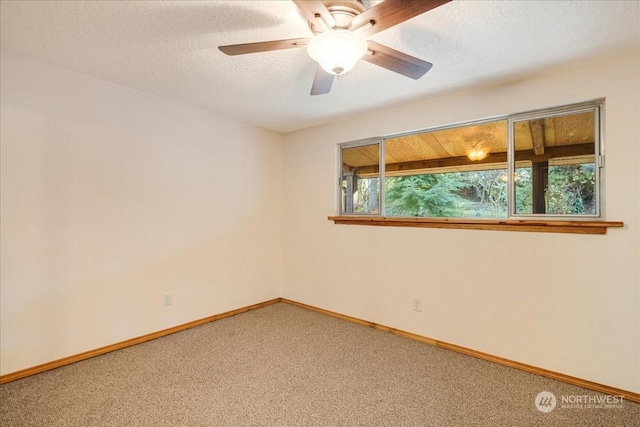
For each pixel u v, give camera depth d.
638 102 1.94
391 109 3.02
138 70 2.27
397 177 3.09
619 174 2.00
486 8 1.53
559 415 1.81
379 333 3.00
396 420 1.76
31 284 2.16
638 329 1.95
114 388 2.02
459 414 1.81
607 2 1.47
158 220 2.83
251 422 1.73
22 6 1.55
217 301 3.32
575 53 1.96
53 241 2.25
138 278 2.70
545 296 2.25
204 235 3.19
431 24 1.66
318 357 2.49
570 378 2.15
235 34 1.79
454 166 2.77
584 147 2.18
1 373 2.05
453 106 2.64
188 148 3.04
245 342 2.76
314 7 1.25
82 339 2.39
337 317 3.43
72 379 2.12
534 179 2.36
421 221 2.82
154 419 1.74
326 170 3.58
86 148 2.40
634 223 1.96
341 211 3.52
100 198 2.48
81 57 2.09
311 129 3.73
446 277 2.70
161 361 2.39
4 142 2.04
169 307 2.91
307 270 3.75
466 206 2.70
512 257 2.38
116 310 2.57
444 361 2.45
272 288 3.94
